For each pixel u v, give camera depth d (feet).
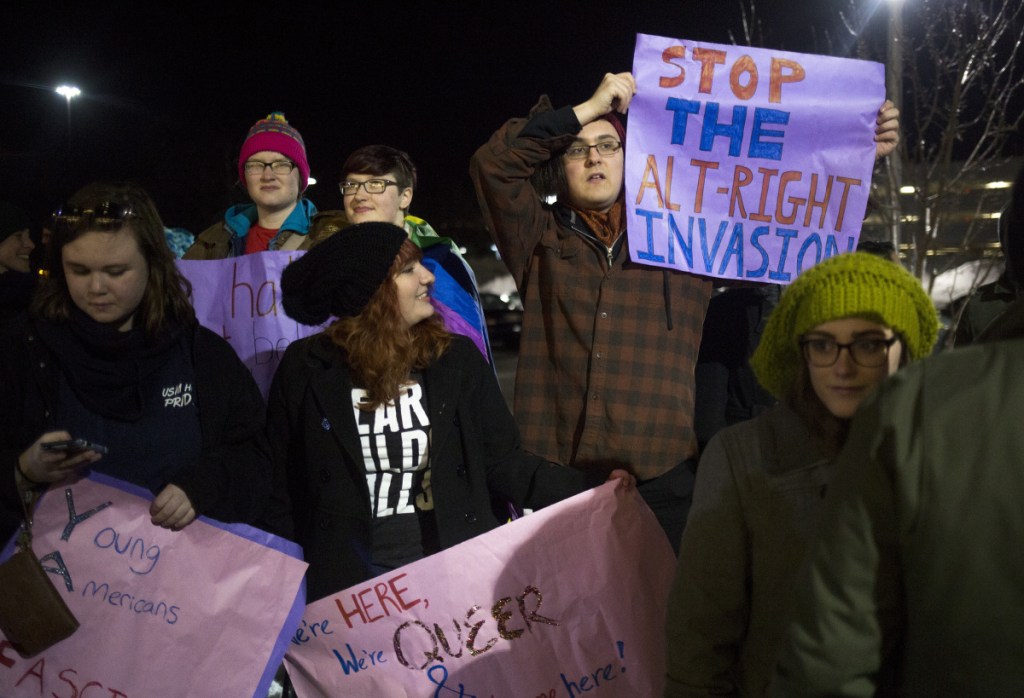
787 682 4.94
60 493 8.50
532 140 11.10
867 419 4.81
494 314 90.22
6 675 8.41
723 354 12.03
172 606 8.60
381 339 8.89
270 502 9.45
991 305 11.62
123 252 8.24
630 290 11.21
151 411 8.76
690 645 6.39
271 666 8.66
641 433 10.82
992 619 4.33
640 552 9.37
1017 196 6.27
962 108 30.66
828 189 11.71
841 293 6.07
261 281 12.28
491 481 9.88
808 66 11.75
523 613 9.01
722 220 11.63
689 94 11.59
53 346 8.39
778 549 6.12
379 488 9.15
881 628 4.76
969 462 4.43
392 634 8.88
